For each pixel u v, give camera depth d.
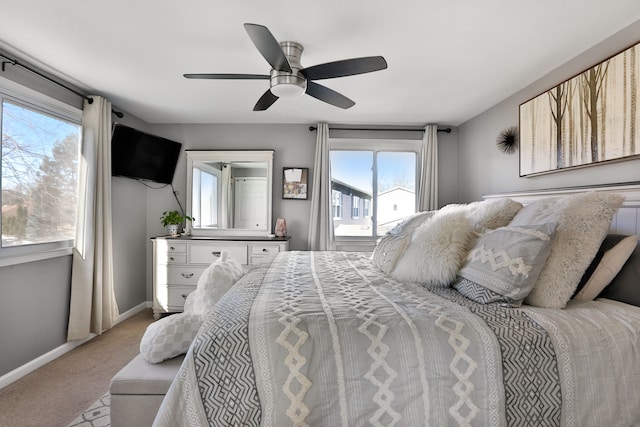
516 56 2.27
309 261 2.52
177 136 4.15
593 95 2.04
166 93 3.05
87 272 2.89
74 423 1.86
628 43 1.88
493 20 1.83
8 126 2.30
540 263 1.39
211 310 1.40
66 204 2.80
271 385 1.07
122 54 2.28
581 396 1.11
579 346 1.15
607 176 2.00
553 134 2.40
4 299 2.26
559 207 1.57
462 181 4.04
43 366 2.52
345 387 1.07
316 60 2.30
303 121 4.02
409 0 1.65
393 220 4.26
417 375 1.09
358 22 1.85
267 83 2.78
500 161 3.22
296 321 1.17
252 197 4.14
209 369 1.09
